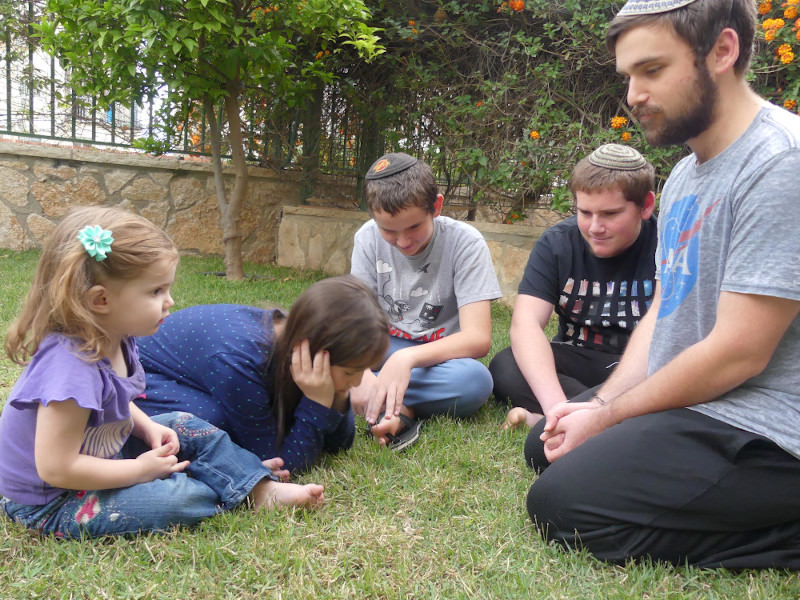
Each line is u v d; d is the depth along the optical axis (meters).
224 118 5.73
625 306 2.34
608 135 4.07
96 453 1.52
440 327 2.51
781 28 3.43
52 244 1.39
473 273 2.38
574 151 4.25
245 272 5.26
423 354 2.18
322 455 1.99
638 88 1.37
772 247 1.27
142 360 1.85
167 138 5.24
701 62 1.31
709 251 1.44
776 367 1.38
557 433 1.66
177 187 5.80
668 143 1.43
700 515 1.40
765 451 1.37
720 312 1.35
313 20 4.30
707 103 1.35
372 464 1.91
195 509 1.55
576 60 4.33
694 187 1.50
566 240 2.38
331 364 1.67
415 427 2.17
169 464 1.55
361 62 5.35
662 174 4.06
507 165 4.48
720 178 1.41
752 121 1.39
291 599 1.29
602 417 1.55
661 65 1.33
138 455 1.69
